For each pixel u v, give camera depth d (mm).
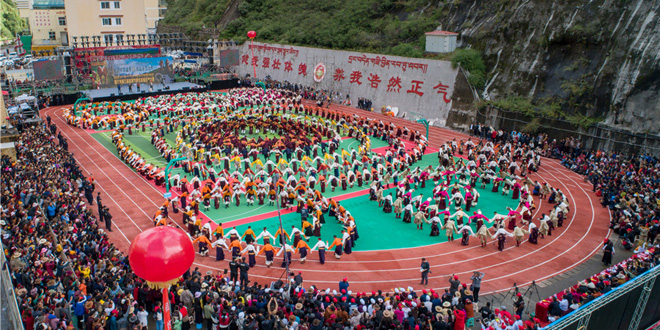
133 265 11289
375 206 34594
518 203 35156
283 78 80375
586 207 34531
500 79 55438
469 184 36156
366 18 75938
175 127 55500
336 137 47594
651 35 43406
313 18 82750
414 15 70875
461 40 62281
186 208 31188
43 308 16703
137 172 41469
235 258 24156
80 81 72750
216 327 19719
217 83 78500
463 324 19172
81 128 56000
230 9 98188
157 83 75625
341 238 27234
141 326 18406
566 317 16609
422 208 31781
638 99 42281
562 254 27625
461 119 56219
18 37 109125
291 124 52625
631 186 33688
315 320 17469
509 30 56469
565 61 50281
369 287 24031
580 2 50781
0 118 45000
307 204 31766
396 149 45062
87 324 17469
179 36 96188
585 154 43844
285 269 25781
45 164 34875
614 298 17578
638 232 28125
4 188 28406
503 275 25281
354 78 68812
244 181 35125
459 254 27625
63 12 104688
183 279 22031
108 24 84062
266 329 17906
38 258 20625
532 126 48781
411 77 61531
